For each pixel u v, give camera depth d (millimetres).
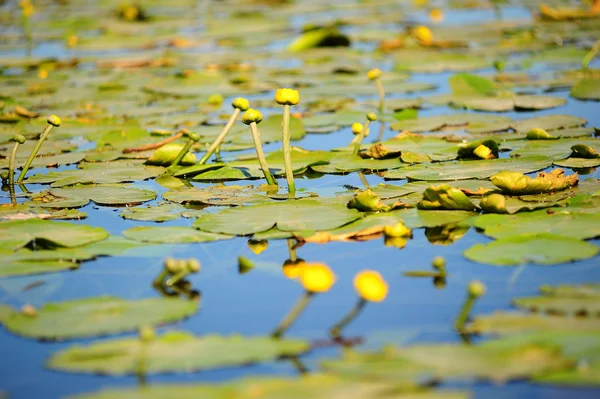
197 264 3430
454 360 2594
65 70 10141
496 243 3799
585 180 4801
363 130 5695
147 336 2818
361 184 5078
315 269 2984
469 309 3000
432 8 15023
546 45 10531
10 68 10305
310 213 4328
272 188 4969
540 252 3670
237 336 2906
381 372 2533
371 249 3955
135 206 4746
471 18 13367
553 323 2893
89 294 3514
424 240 4043
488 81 7934
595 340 2719
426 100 7691
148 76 9469
